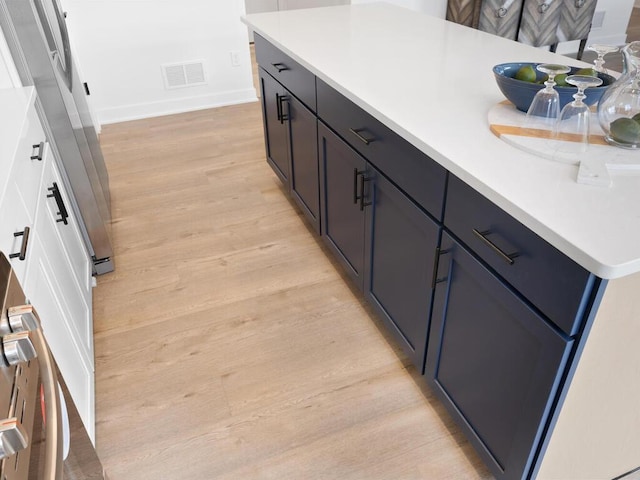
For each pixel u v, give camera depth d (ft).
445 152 3.62
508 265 3.33
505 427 3.91
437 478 4.65
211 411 5.33
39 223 4.47
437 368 4.85
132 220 8.81
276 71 7.73
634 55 3.57
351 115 5.32
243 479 4.69
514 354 3.55
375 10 8.98
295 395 5.49
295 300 6.86
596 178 3.18
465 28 7.47
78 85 8.32
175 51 13.28
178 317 6.61
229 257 7.79
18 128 4.47
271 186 9.85
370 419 5.21
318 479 4.67
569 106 3.59
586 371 3.17
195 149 11.57
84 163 6.70
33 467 2.41
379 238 5.47
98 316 6.63
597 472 4.14
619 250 2.55
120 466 4.81
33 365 2.73
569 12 13.73
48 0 6.95
